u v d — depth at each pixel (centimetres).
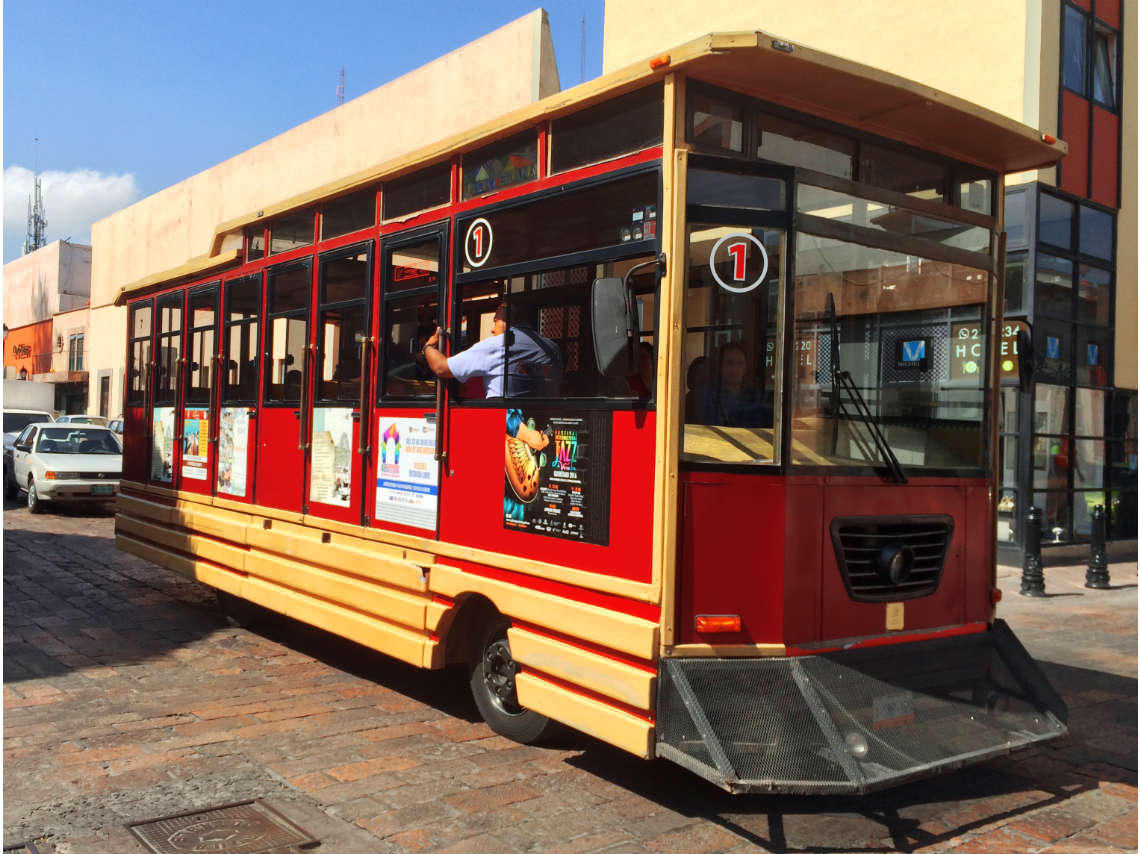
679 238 448
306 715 614
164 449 991
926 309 533
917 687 485
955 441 545
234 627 878
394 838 432
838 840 441
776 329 469
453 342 589
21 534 1466
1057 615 1054
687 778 513
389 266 656
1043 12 1362
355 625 669
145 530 1008
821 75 453
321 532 717
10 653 759
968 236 558
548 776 511
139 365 1071
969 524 547
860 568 492
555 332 517
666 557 441
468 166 588
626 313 443
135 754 535
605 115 493
